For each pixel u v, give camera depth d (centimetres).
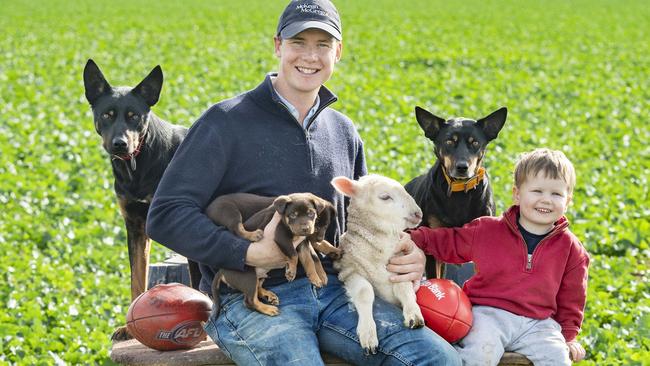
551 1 4925
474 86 1908
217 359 457
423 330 436
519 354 462
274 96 482
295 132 486
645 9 4334
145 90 645
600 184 1124
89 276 834
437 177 615
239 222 448
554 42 2903
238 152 476
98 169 1217
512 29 3353
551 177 472
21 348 655
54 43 2789
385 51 2611
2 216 999
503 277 476
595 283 797
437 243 499
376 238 459
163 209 457
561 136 1448
